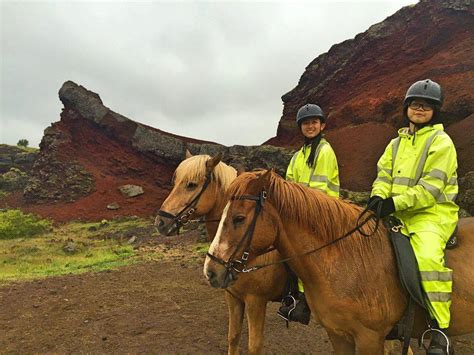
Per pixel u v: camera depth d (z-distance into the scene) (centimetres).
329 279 289
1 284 905
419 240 294
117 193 3253
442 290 280
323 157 395
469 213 1220
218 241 278
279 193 289
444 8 2822
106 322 631
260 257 365
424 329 306
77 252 1570
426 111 321
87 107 3728
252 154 2584
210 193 425
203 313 679
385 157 345
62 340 562
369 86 2930
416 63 2761
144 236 1967
